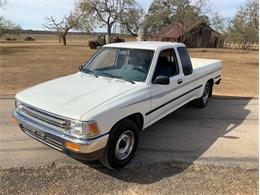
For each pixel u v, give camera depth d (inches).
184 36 1526.8
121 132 146.3
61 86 166.6
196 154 173.3
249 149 181.9
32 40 2938.0
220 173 150.8
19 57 865.5
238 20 930.7
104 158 143.9
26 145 178.1
